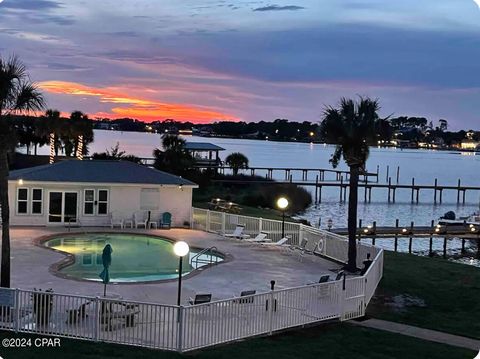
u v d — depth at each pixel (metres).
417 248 54.38
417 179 136.12
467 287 22.61
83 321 13.73
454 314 18.59
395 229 50.41
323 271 22.77
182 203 33.34
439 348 14.83
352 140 21.98
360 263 24.06
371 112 22.09
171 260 25.02
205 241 28.72
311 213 69.62
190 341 13.30
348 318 17.16
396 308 18.81
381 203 89.50
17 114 15.52
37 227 31.00
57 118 66.31
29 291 13.97
